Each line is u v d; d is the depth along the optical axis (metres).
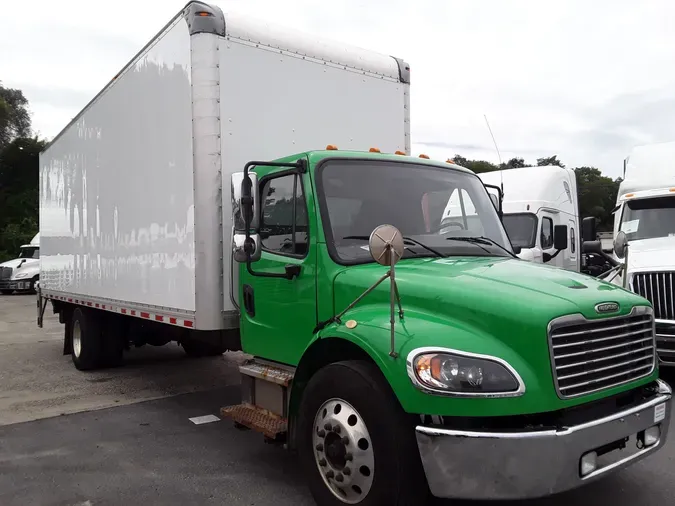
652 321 4.05
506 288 3.57
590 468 3.33
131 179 6.84
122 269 7.16
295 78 5.96
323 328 4.09
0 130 52.16
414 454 3.38
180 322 5.81
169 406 7.12
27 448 5.62
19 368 9.47
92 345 8.95
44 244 10.83
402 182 4.81
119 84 7.11
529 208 11.45
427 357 3.25
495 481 3.13
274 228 4.78
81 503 4.38
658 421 3.79
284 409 4.56
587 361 3.46
